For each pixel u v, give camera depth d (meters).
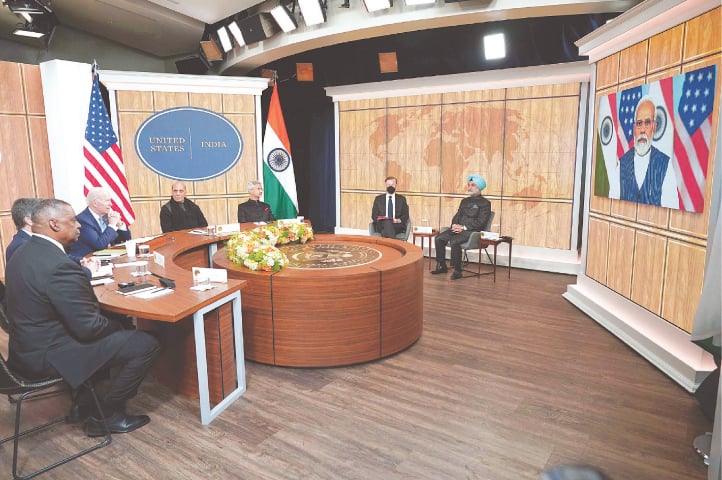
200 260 5.15
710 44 3.25
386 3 5.66
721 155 2.48
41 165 6.47
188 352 3.20
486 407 3.11
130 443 2.74
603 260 4.86
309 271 3.72
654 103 3.86
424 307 5.20
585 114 6.37
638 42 4.18
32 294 2.46
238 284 3.16
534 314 4.96
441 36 7.20
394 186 7.08
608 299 4.71
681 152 3.50
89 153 5.62
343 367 3.72
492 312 5.03
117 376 2.75
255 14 6.86
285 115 9.79
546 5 5.10
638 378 3.51
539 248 6.96
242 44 7.25
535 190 6.88
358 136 8.48
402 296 3.89
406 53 7.61
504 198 7.15
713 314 2.35
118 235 4.88
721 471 1.96
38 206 2.55
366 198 8.59
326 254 4.43
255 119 7.75
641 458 2.58
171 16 7.38
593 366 3.72
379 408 3.11
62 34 8.81
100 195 4.23
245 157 7.76
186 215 5.91
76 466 2.53
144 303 2.77
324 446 2.70
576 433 2.81
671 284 3.69
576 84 6.38
